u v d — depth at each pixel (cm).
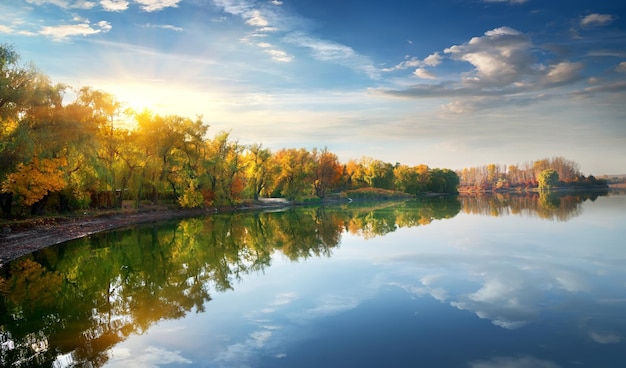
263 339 1379
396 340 1339
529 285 1908
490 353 1227
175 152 6669
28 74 3394
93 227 4403
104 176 4688
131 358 1255
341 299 1800
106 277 2448
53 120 3653
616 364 1145
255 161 9394
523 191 18338
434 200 11725
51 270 2609
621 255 2491
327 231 4409
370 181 15612
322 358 1222
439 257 2617
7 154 3222
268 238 4003
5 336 1470
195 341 1380
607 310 1556
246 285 2130
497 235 3494
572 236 3291
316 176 12019
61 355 1291
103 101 4731
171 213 6328
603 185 18038
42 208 4300
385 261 2569
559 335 1341
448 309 1619
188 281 2312
